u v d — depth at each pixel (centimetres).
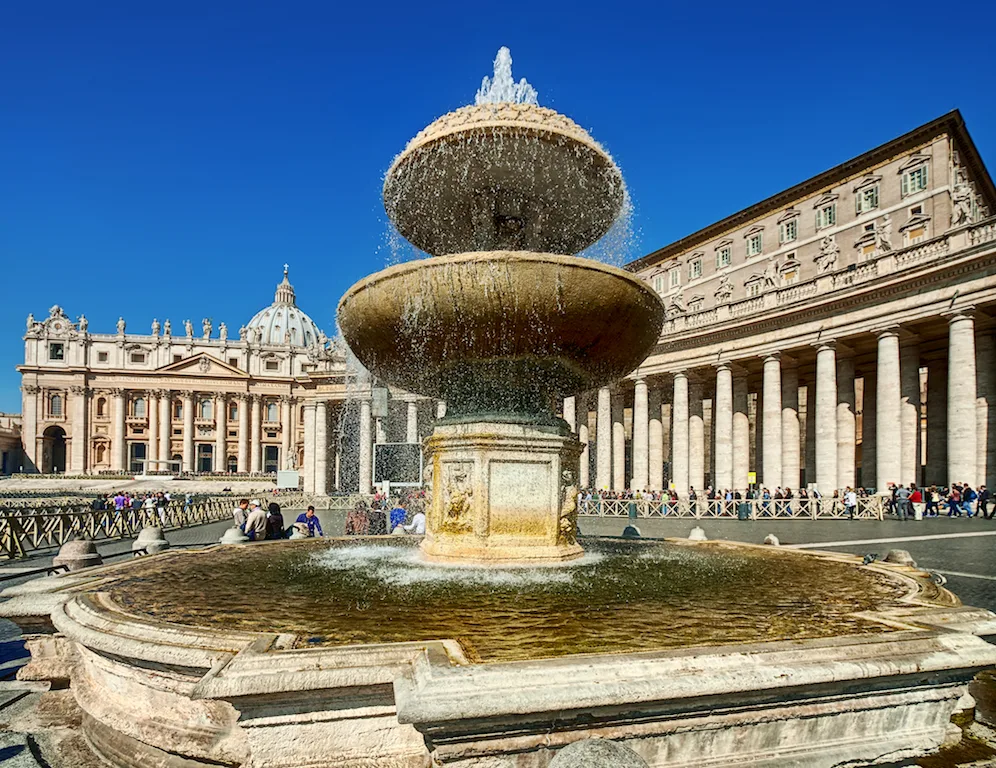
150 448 9712
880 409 2816
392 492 2816
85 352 10012
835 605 477
